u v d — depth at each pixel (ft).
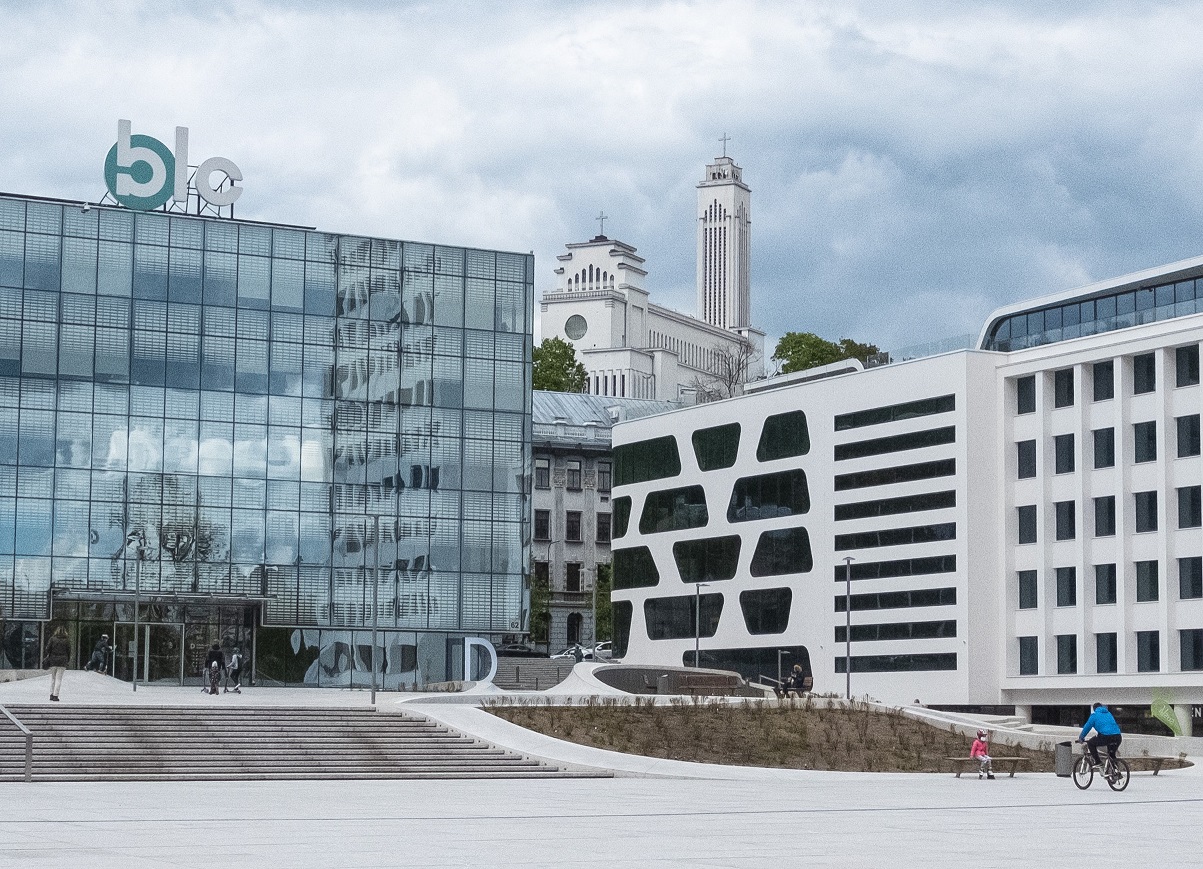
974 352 303.27
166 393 277.44
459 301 298.56
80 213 274.36
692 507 373.61
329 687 282.15
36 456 268.41
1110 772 140.67
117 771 148.46
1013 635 298.35
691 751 179.32
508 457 299.58
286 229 287.48
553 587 446.60
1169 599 268.00
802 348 528.22
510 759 162.81
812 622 333.21
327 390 287.89
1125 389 280.31
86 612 269.44
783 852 78.13
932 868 70.90
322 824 94.17
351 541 286.66
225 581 277.85
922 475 309.63
